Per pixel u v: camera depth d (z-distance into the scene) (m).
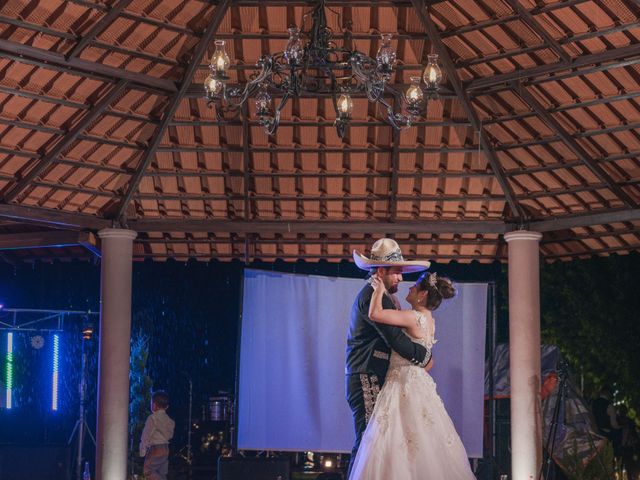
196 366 18.36
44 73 8.64
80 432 12.69
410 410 5.15
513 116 9.44
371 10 8.53
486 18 8.41
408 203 10.71
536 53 8.61
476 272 17.91
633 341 15.52
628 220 9.91
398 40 8.84
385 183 10.45
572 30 8.22
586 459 10.02
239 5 8.47
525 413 10.03
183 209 10.81
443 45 8.62
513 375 10.20
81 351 16.84
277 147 10.00
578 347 15.94
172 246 11.71
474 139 9.81
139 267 18.62
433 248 11.53
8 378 13.54
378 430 5.13
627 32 8.05
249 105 9.50
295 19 8.62
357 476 5.10
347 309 10.81
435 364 10.65
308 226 10.75
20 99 8.82
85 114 9.21
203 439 14.65
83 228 10.53
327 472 12.21
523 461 9.93
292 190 10.59
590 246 11.38
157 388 18.19
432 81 6.72
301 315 10.83
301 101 9.48
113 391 10.16
